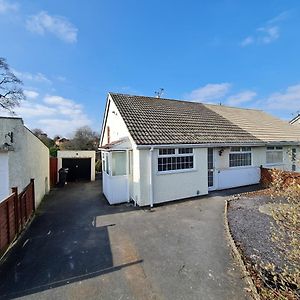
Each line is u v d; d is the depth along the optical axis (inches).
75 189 664.4
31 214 377.4
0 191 338.3
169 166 449.1
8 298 165.5
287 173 469.1
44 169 578.9
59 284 181.6
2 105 986.1
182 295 163.6
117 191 454.3
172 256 224.1
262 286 168.6
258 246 234.7
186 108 669.3
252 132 638.5
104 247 250.1
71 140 1536.7
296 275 151.8
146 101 627.5
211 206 401.7
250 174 587.2
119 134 537.3
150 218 349.1
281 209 184.2
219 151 537.6
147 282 181.0
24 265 213.9
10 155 342.3
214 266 202.8
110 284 179.5
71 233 297.4
